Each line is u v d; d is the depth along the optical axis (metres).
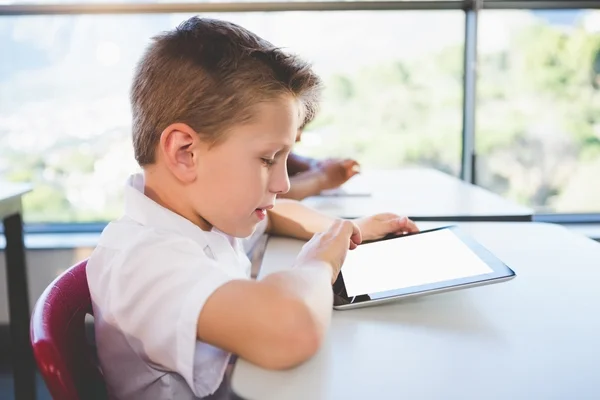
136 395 0.71
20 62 2.30
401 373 0.56
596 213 2.50
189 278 0.64
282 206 1.20
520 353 0.60
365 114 2.41
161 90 0.71
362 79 2.38
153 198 0.77
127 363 0.70
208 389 0.66
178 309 0.61
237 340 0.57
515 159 2.47
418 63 2.39
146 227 0.74
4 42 2.29
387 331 0.67
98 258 0.74
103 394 0.76
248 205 0.71
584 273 0.87
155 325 0.63
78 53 2.30
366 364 0.58
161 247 0.68
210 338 0.59
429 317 0.71
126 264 0.68
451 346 0.62
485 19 2.35
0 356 2.31
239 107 0.67
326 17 2.33
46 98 2.34
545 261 0.94
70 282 0.75
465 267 0.81
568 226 2.47
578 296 0.77
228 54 0.68
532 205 2.50
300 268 0.70
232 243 0.94
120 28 2.29
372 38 2.36
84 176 2.42
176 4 2.31
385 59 2.38
